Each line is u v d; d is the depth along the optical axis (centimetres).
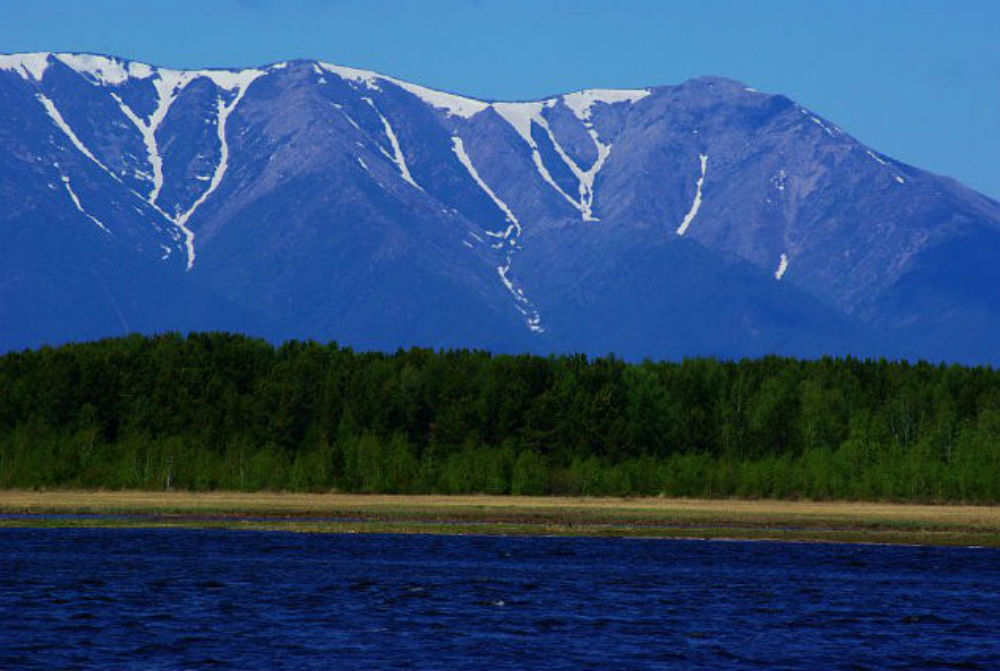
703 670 18775
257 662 18875
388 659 19150
